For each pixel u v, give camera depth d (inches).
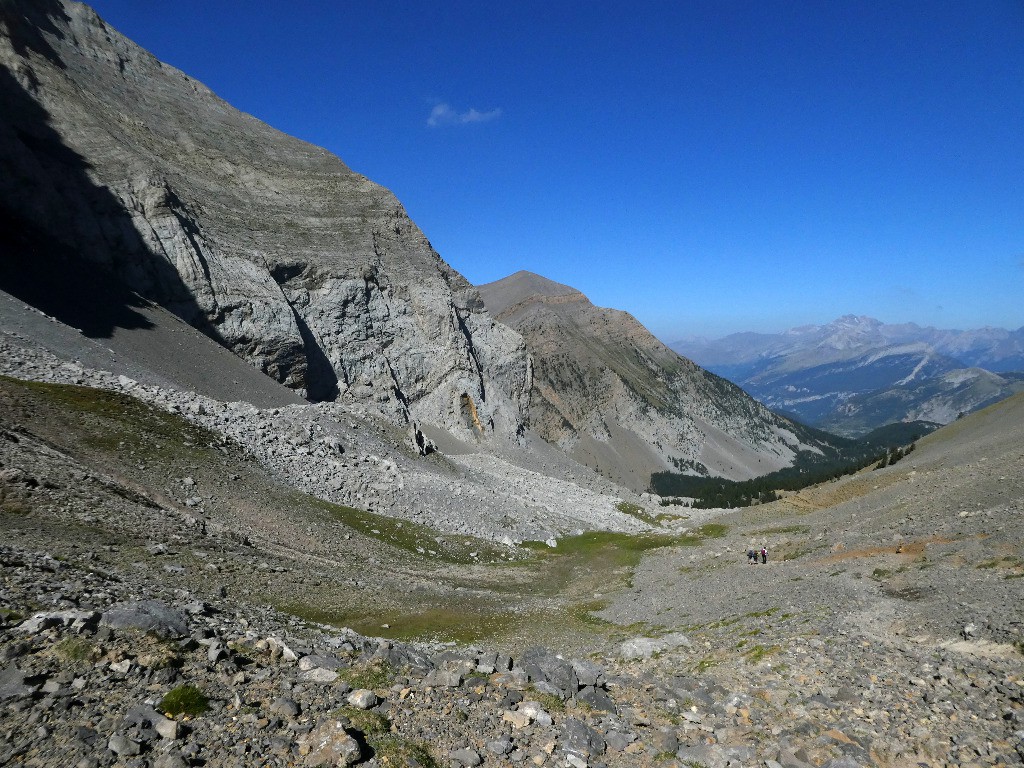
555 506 3499.0
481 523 2640.3
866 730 490.0
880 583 1147.3
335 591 1259.8
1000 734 471.2
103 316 2979.8
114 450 1596.9
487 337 6658.5
